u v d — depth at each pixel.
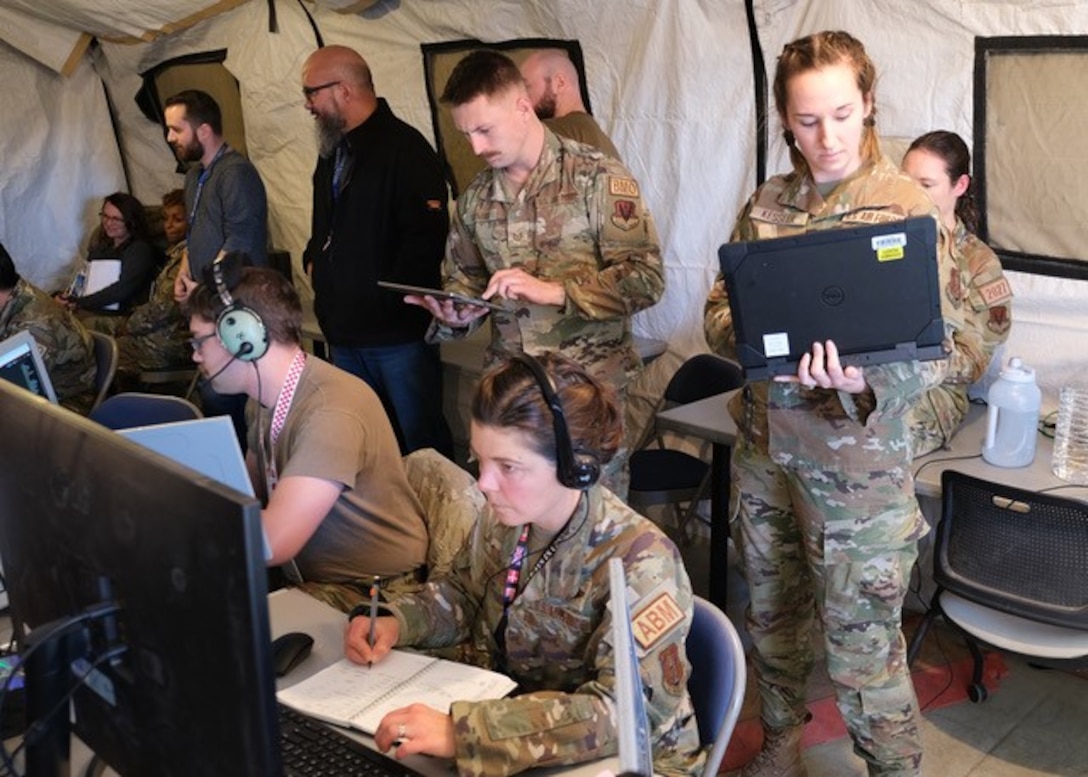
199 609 0.92
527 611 1.53
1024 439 2.60
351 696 1.52
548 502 1.43
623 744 0.88
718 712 1.55
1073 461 2.56
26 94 5.84
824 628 2.18
